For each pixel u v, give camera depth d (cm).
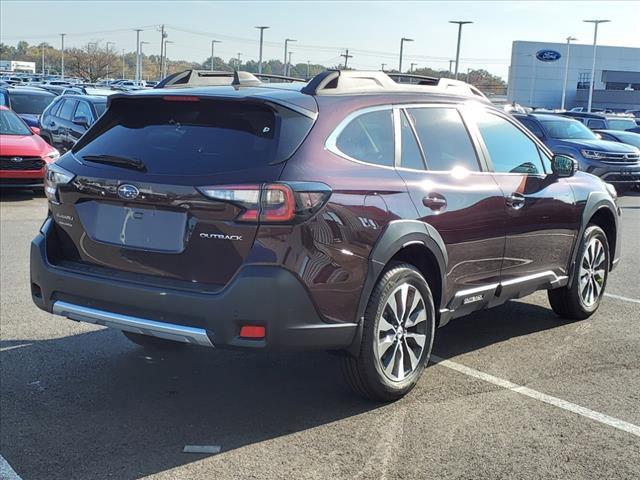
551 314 659
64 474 360
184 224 389
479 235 493
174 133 420
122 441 396
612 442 399
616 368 516
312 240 382
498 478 358
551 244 575
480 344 568
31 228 1045
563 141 1590
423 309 456
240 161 389
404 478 357
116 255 413
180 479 356
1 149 1290
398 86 481
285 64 7181
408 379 452
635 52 7525
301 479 355
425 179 459
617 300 713
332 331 398
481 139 521
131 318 400
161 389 471
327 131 411
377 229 415
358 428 413
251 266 374
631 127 2491
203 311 377
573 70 7469
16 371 497
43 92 2103
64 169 438
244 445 392
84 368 506
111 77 10662
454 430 411
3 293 693
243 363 523
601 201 627
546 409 441
